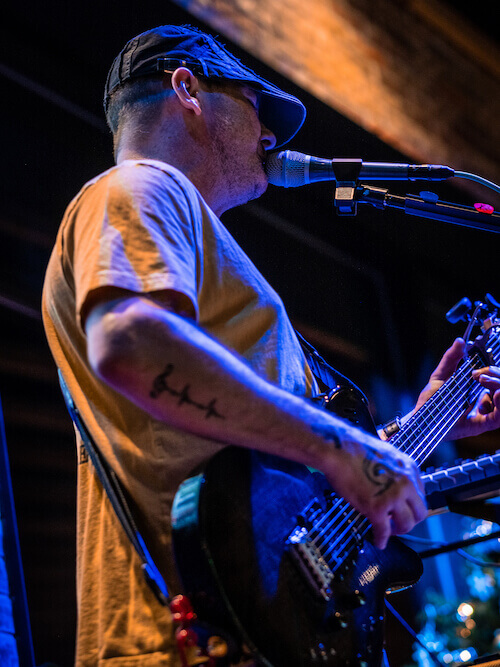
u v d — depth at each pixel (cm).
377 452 99
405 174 160
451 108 486
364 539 113
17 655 136
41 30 320
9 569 144
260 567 94
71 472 315
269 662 89
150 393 90
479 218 165
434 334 506
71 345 113
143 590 99
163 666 93
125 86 136
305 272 462
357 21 439
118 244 96
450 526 522
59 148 342
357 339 478
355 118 407
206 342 93
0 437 157
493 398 153
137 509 103
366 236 471
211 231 115
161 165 112
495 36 559
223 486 95
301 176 156
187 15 331
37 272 327
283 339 119
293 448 95
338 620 98
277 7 384
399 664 412
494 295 529
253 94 145
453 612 402
